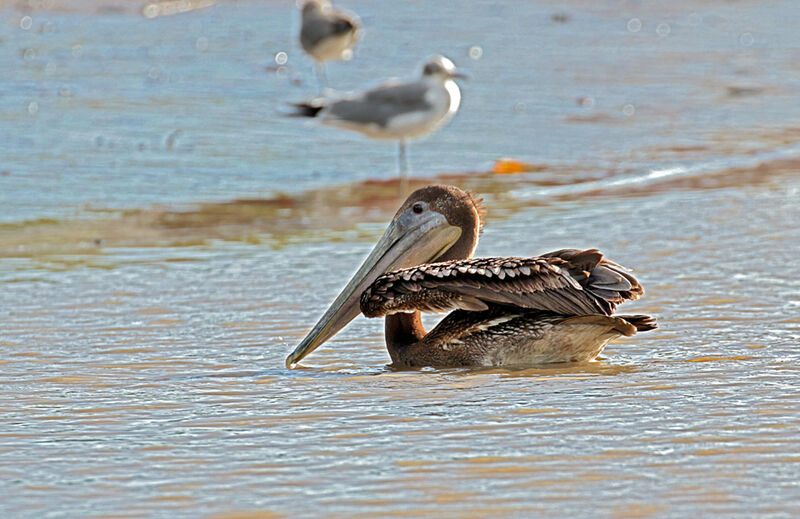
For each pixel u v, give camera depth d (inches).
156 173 756.0
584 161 799.7
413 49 1219.9
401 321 407.8
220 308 470.3
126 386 369.4
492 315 390.6
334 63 1150.3
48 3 1400.1
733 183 714.2
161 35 1259.8
